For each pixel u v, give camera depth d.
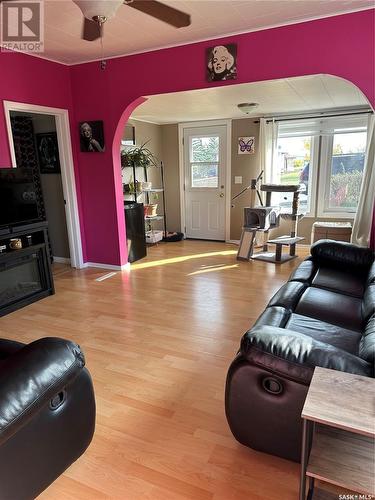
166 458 1.62
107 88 3.93
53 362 1.27
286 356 1.33
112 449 1.68
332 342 1.79
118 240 4.45
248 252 4.90
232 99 4.29
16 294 3.38
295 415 1.37
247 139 5.72
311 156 5.45
